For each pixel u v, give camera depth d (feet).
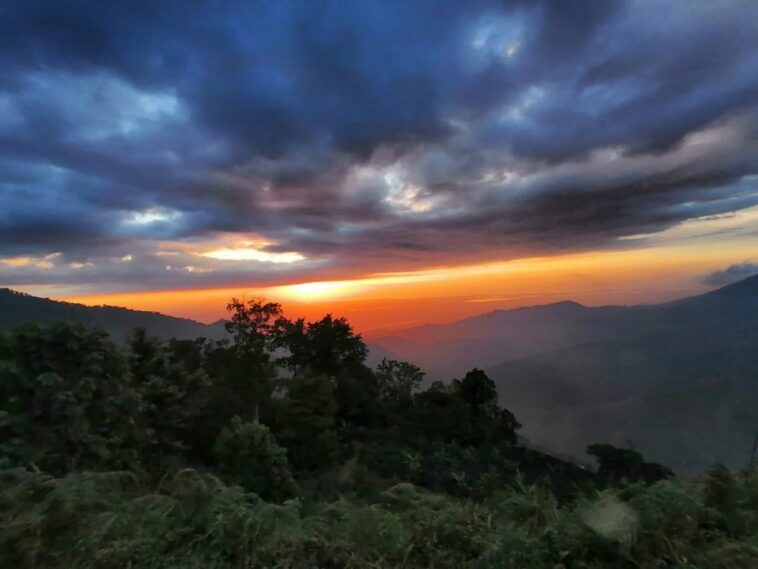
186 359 115.24
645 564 10.64
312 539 12.32
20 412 34.55
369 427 141.28
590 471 84.43
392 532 12.26
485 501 14.74
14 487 12.91
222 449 55.01
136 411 45.65
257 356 114.83
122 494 14.49
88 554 11.10
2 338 37.24
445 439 133.39
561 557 10.84
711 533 11.69
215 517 12.04
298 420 95.14
